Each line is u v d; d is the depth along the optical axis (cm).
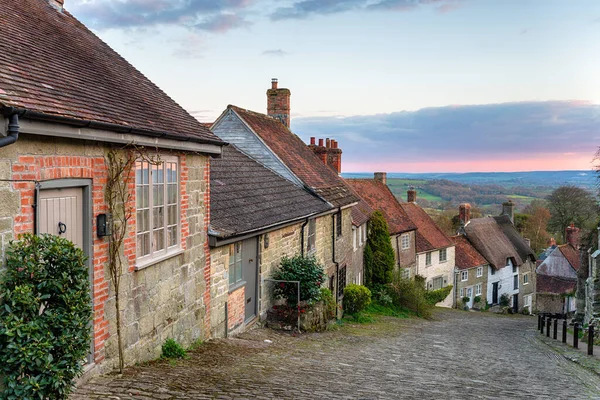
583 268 2736
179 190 917
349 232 2392
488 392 838
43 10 912
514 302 4609
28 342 494
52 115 547
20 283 509
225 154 1769
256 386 720
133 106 812
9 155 524
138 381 675
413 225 3450
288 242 1541
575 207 5372
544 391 890
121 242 731
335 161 2953
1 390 502
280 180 1842
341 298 2191
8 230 525
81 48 885
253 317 1325
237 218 1199
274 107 2528
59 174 602
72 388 604
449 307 3850
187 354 911
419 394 773
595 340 1838
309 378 820
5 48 634
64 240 547
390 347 1362
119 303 732
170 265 888
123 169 702
